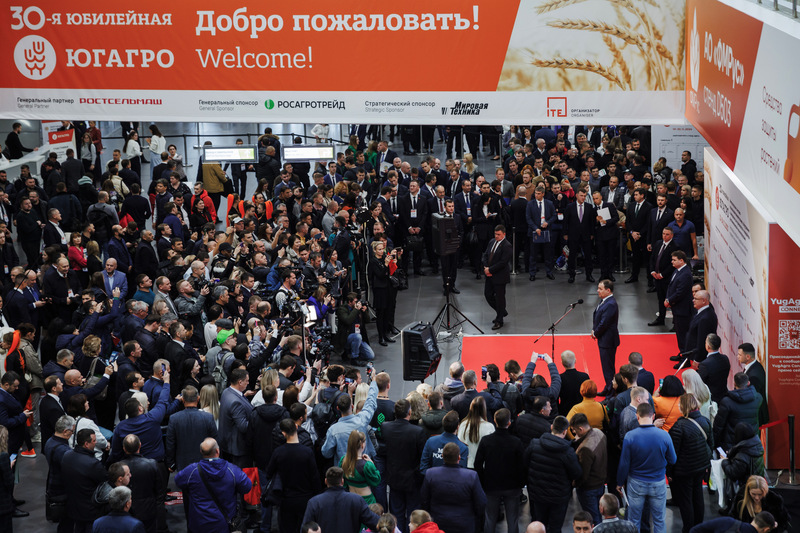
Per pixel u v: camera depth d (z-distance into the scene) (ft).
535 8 46.03
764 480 27.58
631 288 57.77
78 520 29.86
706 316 41.32
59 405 34.32
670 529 32.78
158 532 31.81
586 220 57.82
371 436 31.17
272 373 33.19
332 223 54.90
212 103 48.83
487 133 85.97
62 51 48.93
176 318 38.42
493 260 51.24
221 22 47.91
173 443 31.60
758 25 32.14
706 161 48.73
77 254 50.75
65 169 68.23
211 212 61.31
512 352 48.93
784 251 35.45
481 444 29.40
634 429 29.76
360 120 48.16
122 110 49.32
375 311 50.29
